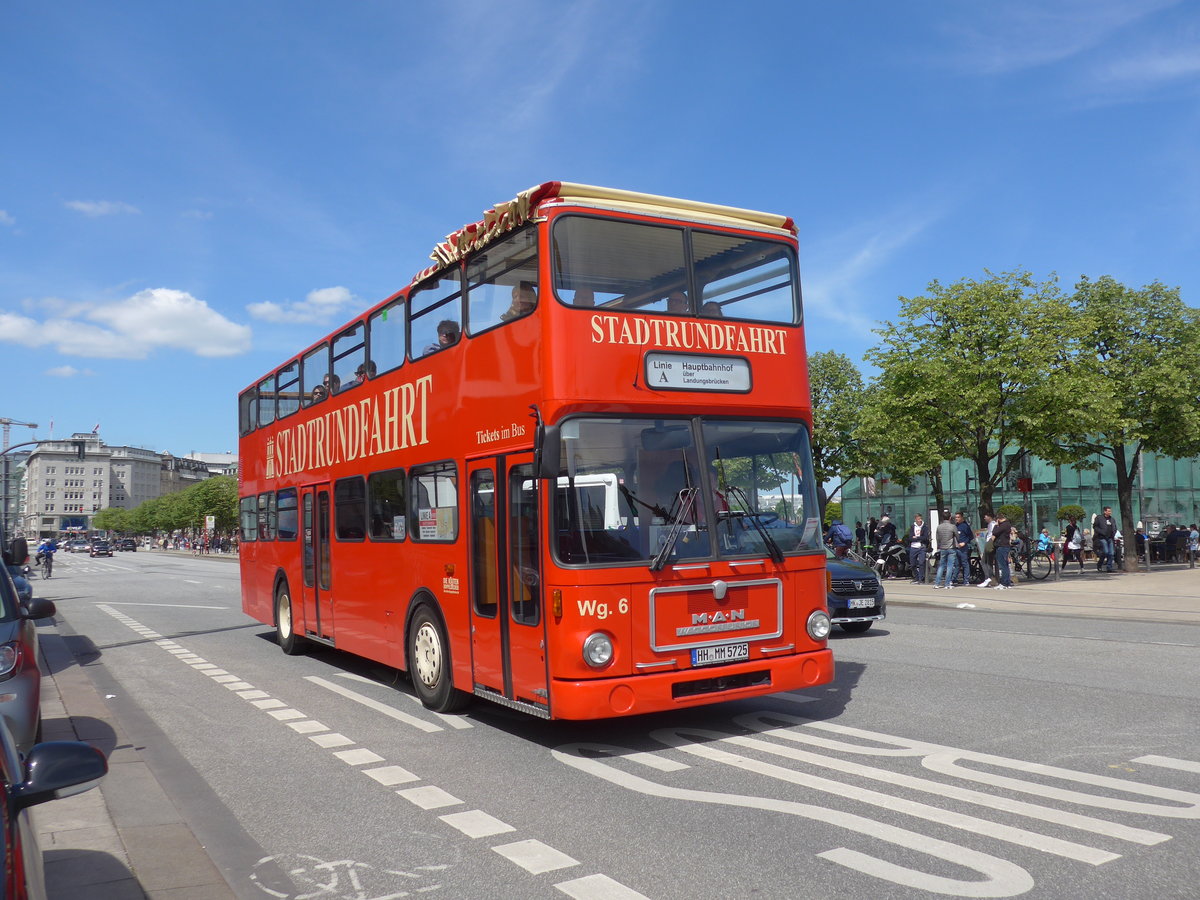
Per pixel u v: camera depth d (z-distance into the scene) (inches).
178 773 294.4
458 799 257.1
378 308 438.6
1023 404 973.2
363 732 347.6
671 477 303.7
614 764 289.4
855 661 478.3
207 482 5128.0
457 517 354.0
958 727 321.7
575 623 284.2
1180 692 374.3
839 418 1569.9
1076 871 189.2
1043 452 1015.0
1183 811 225.6
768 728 331.6
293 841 226.7
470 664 345.1
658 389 304.7
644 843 215.3
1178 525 1599.4
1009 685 396.8
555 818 236.7
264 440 638.5
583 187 305.4
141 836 230.1
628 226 311.0
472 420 342.0
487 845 218.4
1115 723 321.1
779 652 314.2
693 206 327.3
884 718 339.9
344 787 273.3
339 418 489.1
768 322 332.2
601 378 296.4
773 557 315.0
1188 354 1117.1
